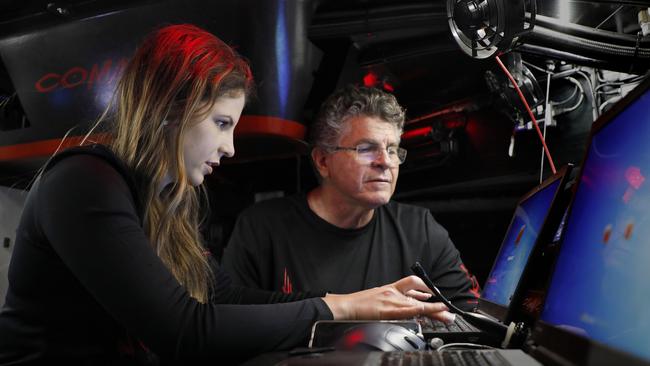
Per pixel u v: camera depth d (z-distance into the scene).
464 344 0.91
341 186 1.54
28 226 0.79
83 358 0.80
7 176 3.11
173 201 0.92
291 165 3.69
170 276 0.79
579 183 0.75
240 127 2.36
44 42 2.71
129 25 2.54
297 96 2.41
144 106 0.89
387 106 1.54
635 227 0.49
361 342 0.83
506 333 0.89
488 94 2.55
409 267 1.58
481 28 1.32
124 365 0.84
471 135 2.75
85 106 2.61
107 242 0.73
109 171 0.80
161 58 0.90
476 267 3.12
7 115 2.87
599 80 2.02
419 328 0.95
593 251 0.59
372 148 1.52
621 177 0.56
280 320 0.83
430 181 3.02
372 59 2.56
